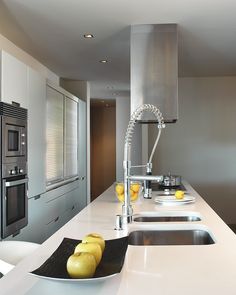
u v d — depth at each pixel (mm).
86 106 6520
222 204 6289
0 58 2803
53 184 4406
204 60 5148
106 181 10273
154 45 3619
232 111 6312
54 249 1560
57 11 3244
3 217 2754
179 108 6379
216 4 3100
